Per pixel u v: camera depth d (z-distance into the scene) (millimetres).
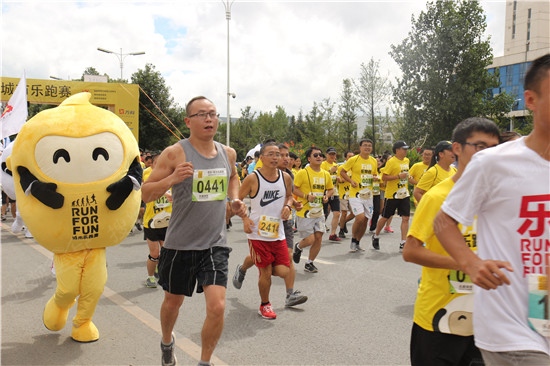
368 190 8766
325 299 5676
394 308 5316
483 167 2025
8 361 3949
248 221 5070
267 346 4266
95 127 4074
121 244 9711
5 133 8281
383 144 26703
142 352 4168
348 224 12984
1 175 5898
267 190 5094
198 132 3580
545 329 1955
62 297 4180
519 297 2004
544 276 1948
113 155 4105
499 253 2027
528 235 1975
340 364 3893
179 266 3535
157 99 30234
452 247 2115
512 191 1979
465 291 2510
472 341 2539
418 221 2514
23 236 10172
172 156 3557
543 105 1915
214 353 4113
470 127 2564
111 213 4105
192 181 3508
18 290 6000
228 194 3926
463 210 2102
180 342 4375
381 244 9438
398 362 3930
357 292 5961
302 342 4355
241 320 4961
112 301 5688
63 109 4117
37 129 3949
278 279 6695
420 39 17031
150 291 6160
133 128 15602
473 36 16781
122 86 15281
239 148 42969
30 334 4555
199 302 5555
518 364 1981
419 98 17516
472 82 16906
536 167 1952
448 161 5629
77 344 4332
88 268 4184
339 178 10281
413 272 6992
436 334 2578
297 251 6992
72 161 3941
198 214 3518
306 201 6871
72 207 3961
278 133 42531
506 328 2008
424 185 5695
